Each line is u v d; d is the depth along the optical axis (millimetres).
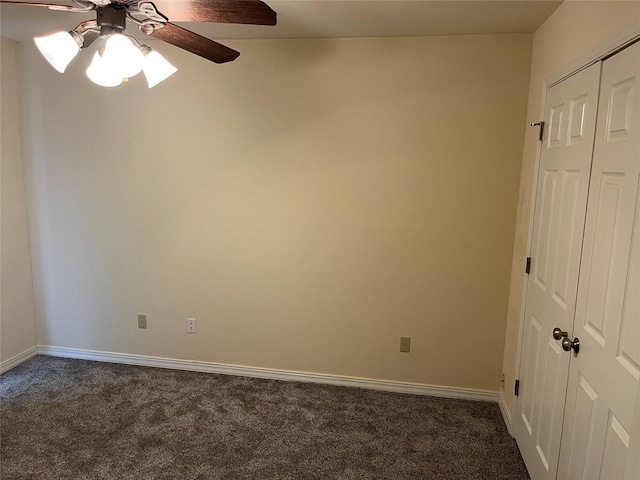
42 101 3088
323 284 2971
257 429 2527
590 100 1603
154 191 3066
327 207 2873
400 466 2232
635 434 1078
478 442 2438
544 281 2057
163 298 3203
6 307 3174
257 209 2961
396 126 2715
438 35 2580
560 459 1759
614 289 1360
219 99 2879
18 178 3193
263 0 2059
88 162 3111
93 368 3258
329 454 2316
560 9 2018
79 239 3234
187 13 1490
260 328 3111
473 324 2836
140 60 1454
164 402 2803
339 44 2695
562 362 1775
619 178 1357
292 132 2832
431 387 2945
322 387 3029
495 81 2572
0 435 2439
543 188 2139
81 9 1479
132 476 2137
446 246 2781
